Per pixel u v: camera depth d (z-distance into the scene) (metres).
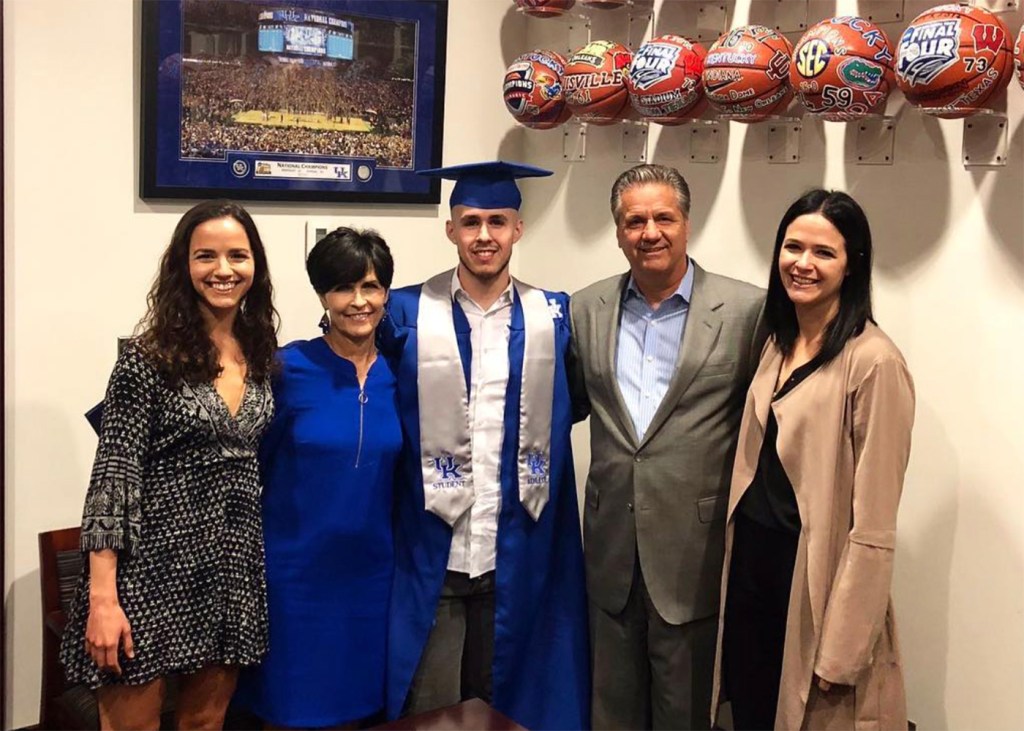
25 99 2.43
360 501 2.10
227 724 2.37
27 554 2.56
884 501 1.77
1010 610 2.05
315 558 2.08
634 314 2.19
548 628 2.34
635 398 2.15
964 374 2.11
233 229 1.88
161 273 1.89
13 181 2.44
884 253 2.24
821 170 2.36
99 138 2.54
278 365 2.06
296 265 2.90
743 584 2.00
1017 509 2.03
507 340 2.22
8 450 2.50
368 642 2.17
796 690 1.86
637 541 2.13
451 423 2.17
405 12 2.96
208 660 1.92
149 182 2.61
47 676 2.39
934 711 2.20
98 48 2.52
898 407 1.78
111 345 2.61
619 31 2.87
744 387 2.10
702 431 2.08
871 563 1.77
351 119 2.92
